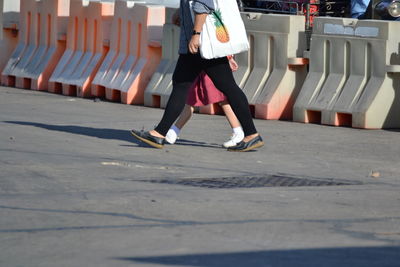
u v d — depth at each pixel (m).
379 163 15.62
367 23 20.41
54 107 23.97
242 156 16.02
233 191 12.56
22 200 11.56
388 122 20.52
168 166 14.62
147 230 9.98
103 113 22.80
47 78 29.12
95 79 26.70
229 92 16.19
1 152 15.40
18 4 31.34
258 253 8.92
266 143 17.78
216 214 10.91
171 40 24.48
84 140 17.38
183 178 13.54
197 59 15.98
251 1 27.69
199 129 19.81
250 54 22.72
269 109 21.81
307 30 24.17
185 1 15.77
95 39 27.22
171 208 11.22
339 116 20.75
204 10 15.37
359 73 20.69
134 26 25.59
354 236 9.80
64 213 10.84
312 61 21.48
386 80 20.30
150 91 24.67
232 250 9.04
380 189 12.99
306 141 18.20
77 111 23.09
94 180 13.09
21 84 29.95
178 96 16.23
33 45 30.09
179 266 8.39
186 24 15.84
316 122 21.42
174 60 24.50
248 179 13.66
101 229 10.02
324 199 12.09
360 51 20.55
